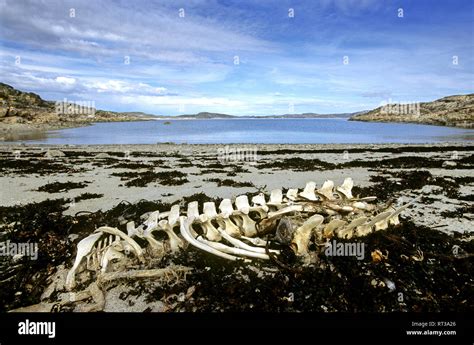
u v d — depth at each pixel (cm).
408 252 554
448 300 433
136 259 552
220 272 517
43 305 443
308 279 484
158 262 544
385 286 468
